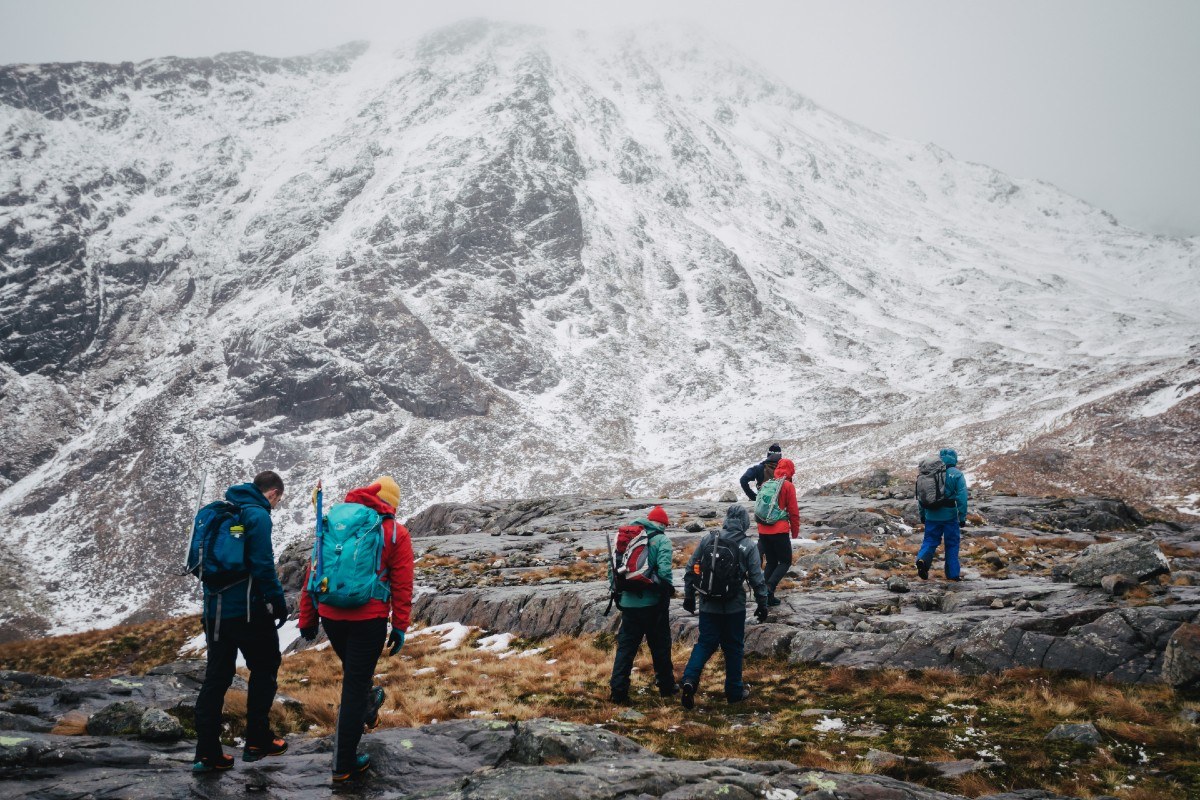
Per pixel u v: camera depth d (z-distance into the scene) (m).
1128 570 11.66
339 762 5.72
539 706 9.52
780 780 5.52
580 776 5.18
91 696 8.55
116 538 146.38
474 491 155.00
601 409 194.88
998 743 7.40
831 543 19.23
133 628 27.78
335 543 5.89
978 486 86.88
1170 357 187.88
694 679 9.08
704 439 179.12
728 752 7.43
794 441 161.00
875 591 13.58
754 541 9.48
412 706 10.09
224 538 6.09
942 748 7.34
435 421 181.62
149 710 7.14
